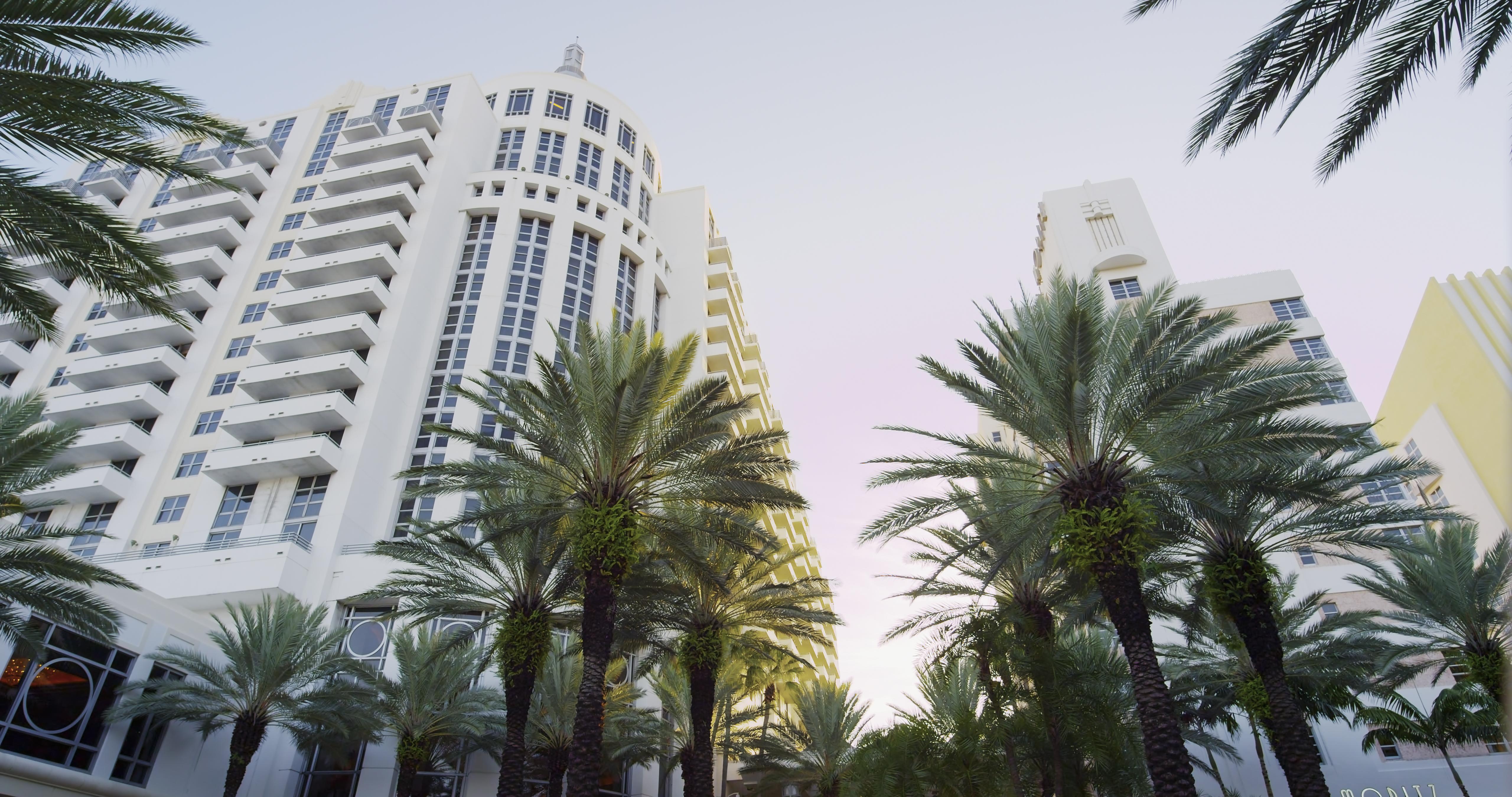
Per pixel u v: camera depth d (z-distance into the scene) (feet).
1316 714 91.97
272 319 156.87
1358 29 28.63
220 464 131.75
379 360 145.07
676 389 66.90
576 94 207.51
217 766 92.27
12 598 55.62
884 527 65.72
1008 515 69.15
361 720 84.43
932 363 59.47
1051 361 56.13
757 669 115.34
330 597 116.06
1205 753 108.06
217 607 113.19
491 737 94.17
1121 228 162.20
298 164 185.68
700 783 75.72
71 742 74.54
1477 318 131.34
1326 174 30.35
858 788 66.59
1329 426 55.26
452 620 108.37
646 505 67.05
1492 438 124.67
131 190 185.88
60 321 166.50
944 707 68.08
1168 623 110.63
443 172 174.70
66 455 140.56
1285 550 69.05
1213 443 55.77
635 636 83.25
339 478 129.90
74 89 32.12
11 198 32.73
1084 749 62.34
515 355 157.79
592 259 182.19
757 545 73.97
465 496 133.08
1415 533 111.04
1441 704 87.51
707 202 224.12
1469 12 27.99
